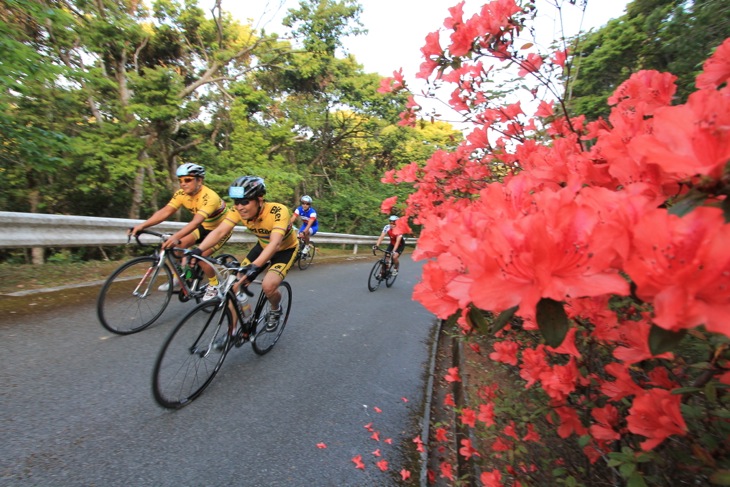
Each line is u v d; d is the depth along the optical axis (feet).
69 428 7.82
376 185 76.48
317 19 51.31
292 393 10.70
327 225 68.90
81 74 21.04
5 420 7.74
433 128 69.15
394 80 8.68
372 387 11.84
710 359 3.94
